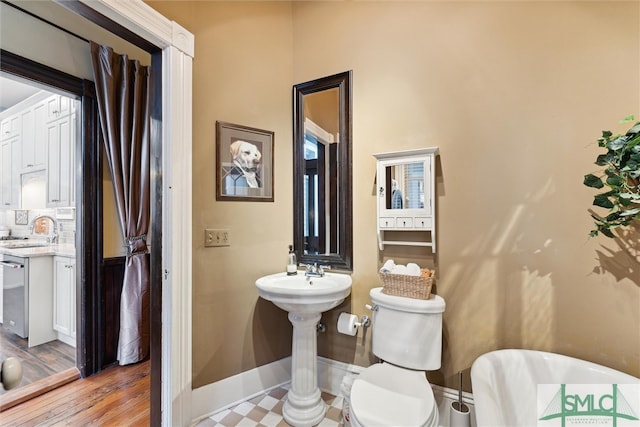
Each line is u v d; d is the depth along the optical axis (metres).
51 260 2.76
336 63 2.13
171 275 1.65
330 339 2.13
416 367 1.61
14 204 3.49
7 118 3.48
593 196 1.43
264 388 2.09
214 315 1.87
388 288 1.75
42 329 2.69
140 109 2.49
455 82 1.74
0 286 2.90
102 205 2.38
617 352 1.39
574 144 1.47
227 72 1.96
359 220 2.04
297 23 2.29
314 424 1.77
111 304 2.45
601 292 1.42
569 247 1.48
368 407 1.28
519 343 1.57
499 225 1.62
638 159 1.21
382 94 1.96
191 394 1.74
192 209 1.78
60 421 1.76
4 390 0.56
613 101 1.40
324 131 2.18
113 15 1.40
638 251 1.35
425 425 1.18
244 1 2.06
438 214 1.77
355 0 2.06
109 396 2.01
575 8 1.47
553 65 1.51
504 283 1.60
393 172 1.84
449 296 1.73
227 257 1.93
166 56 1.66
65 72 2.19
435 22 1.80
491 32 1.65
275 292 1.67
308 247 2.22
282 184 2.22
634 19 1.37
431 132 1.80
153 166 1.70
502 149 1.62
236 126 1.99
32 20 2.04
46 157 3.00
